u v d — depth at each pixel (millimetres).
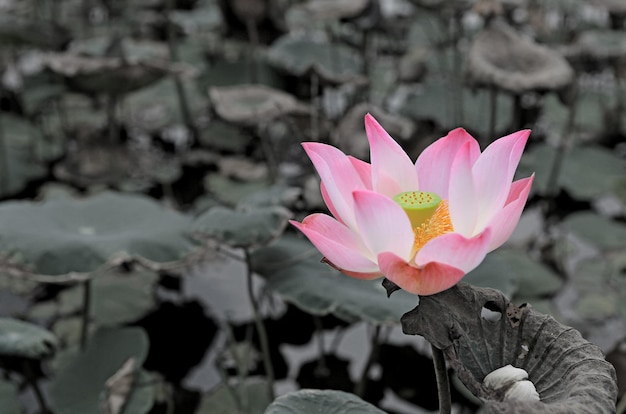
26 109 3781
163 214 3000
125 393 2844
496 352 2346
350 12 3719
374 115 3346
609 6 3873
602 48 3779
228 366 3104
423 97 3828
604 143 3824
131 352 2932
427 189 2365
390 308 2795
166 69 3436
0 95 4035
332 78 3570
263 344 2910
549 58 3418
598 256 3398
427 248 2143
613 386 2260
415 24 4473
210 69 3930
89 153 3684
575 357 2330
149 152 3779
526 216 3570
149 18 4613
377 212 2160
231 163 3609
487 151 2277
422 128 3664
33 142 3816
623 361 2971
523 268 3256
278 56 3762
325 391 2498
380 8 3932
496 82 3350
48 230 2891
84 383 2914
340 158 2346
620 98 3867
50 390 2910
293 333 3186
